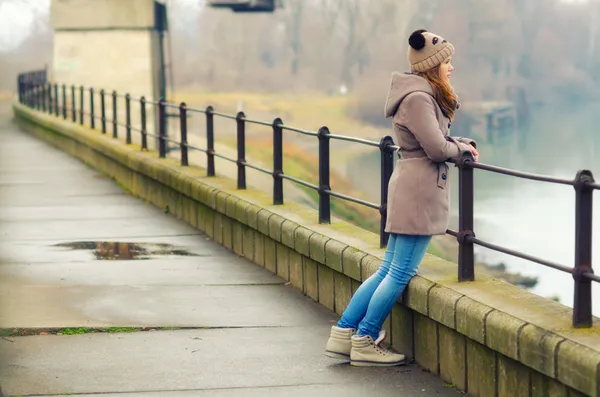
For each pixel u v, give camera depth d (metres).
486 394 6.77
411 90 7.00
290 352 8.36
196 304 10.28
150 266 12.49
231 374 7.71
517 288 7.24
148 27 44.91
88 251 13.67
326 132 10.59
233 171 44.28
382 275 7.73
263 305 10.23
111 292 10.88
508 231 75.00
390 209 7.36
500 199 88.31
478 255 68.81
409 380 7.43
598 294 63.12
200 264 12.63
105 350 8.46
